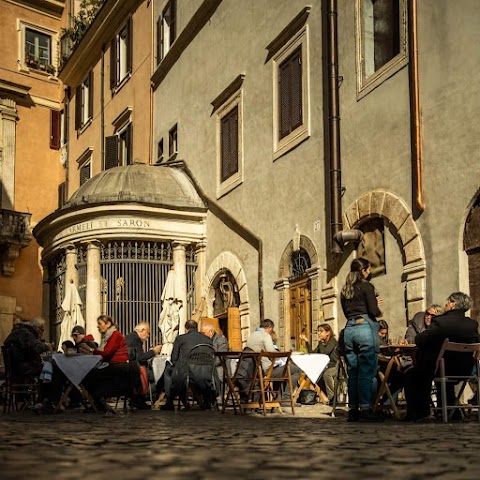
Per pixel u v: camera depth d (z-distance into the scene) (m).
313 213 15.25
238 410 11.39
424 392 8.10
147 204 19.41
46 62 33.28
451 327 8.02
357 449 4.84
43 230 21.12
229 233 18.75
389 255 12.80
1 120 30.72
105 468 3.79
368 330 8.01
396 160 12.80
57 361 10.48
